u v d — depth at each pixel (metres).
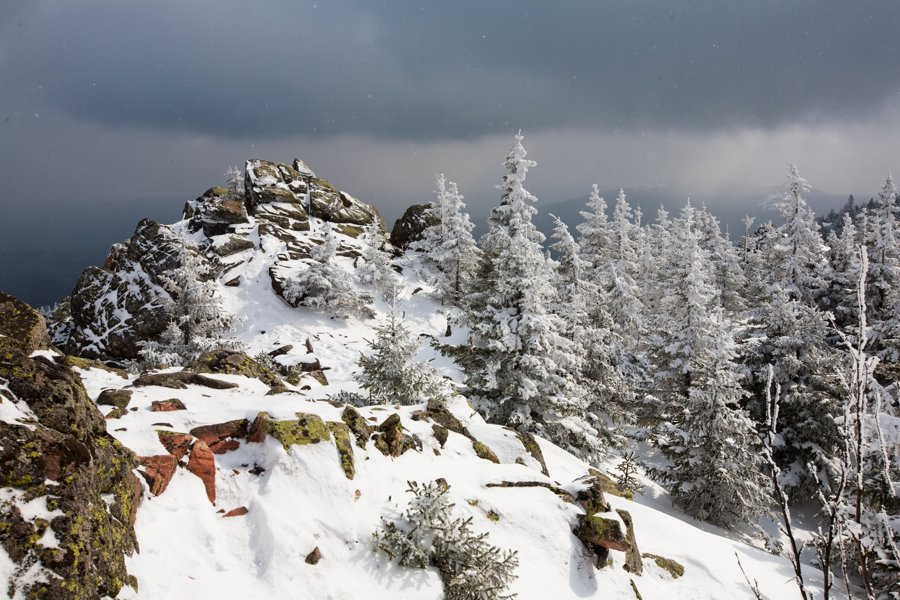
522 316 17.27
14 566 4.41
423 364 13.57
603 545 9.34
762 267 48.81
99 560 5.13
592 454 18.19
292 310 35.62
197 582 6.12
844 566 2.53
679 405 19.62
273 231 42.78
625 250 36.72
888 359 24.77
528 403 17.48
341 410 9.54
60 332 38.31
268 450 8.13
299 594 6.48
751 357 23.09
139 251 36.94
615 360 27.27
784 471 21.38
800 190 34.53
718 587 10.05
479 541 7.79
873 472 9.02
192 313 22.80
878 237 33.44
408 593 7.04
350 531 7.46
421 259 48.62
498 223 27.39
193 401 9.50
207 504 7.32
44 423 5.54
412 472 9.33
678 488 18.39
